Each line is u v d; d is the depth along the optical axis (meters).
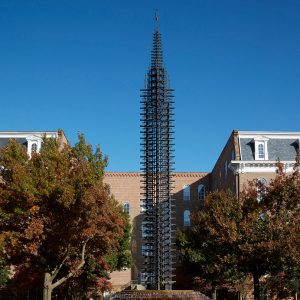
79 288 49.19
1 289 48.72
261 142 61.34
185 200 81.50
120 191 80.81
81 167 35.06
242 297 51.16
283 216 35.91
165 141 32.59
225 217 39.03
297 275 35.75
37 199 34.66
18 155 36.38
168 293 29.80
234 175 61.25
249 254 36.31
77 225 35.00
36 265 38.56
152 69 33.28
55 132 62.72
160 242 31.33
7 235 34.28
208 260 47.47
